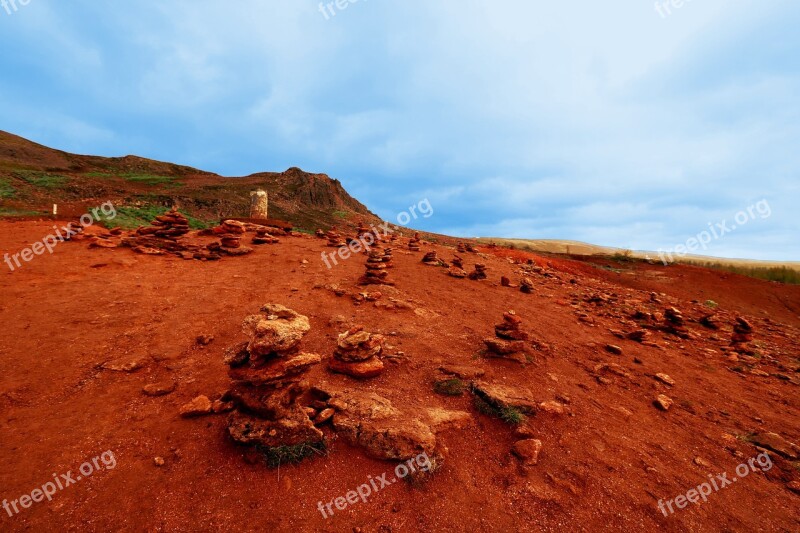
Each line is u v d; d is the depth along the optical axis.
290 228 31.69
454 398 7.07
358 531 4.24
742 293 34.19
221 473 4.83
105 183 45.41
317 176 94.50
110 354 7.79
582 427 6.69
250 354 5.37
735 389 9.59
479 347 9.80
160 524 4.07
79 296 10.98
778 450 6.55
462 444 5.85
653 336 14.12
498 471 5.41
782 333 19.09
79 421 5.71
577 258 50.44
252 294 12.70
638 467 5.79
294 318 6.02
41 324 8.88
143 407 6.17
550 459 5.73
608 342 12.19
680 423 7.39
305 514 4.38
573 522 4.61
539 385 8.12
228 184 65.88
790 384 10.41
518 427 6.28
